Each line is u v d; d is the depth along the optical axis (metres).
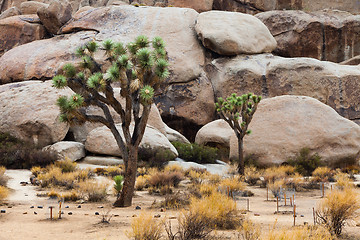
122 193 10.88
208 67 38.09
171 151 23.92
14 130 23.84
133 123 24.73
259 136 24.61
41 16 41.19
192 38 39.06
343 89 32.66
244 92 35.03
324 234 5.69
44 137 23.28
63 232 6.78
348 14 46.25
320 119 24.19
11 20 43.31
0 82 37.28
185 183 16.81
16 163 19.92
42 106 23.98
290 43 42.78
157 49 11.13
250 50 37.44
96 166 21.52
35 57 36.62
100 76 10.43
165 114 34.62
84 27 39.69
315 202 11.96
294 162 23.28
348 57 42.50
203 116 35.47
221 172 22.28
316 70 33.38
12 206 10.62
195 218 6.16
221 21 38.62
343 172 22.12
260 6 48.91
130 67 10.38
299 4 47.91
